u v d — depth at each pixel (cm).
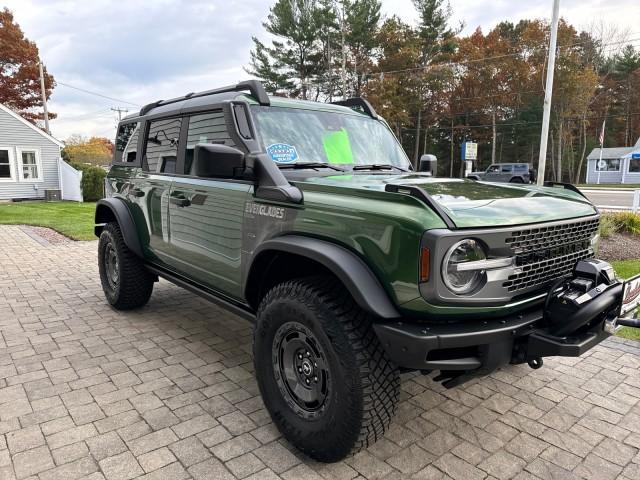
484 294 215
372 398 222
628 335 440
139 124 455
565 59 4128
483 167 5209
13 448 259
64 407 304
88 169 2069
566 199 287
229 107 313
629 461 257
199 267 355
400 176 319
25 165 2147
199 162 253
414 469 247
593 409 312
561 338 222
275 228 272
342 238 232
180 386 335
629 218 958
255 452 259
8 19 3275
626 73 5559
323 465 249
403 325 214
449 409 310
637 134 5525
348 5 3991
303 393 255
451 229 206
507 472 246
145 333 442
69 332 443
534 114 4556
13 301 549
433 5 4303
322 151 337
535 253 236
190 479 236
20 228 1198
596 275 243
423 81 4300
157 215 407
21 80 3334
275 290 261
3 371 357
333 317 228
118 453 255
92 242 992
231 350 403
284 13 3991
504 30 5266
